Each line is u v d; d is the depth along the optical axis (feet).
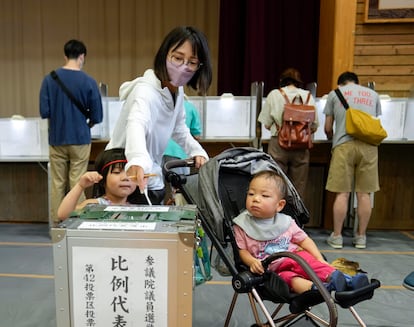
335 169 9.76
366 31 11.54
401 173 11.76
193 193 4.96
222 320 6.17
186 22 17.13
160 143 5.21
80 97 9.58
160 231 2.93
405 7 11.21
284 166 10.23
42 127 11.28
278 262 4.51
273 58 15.01
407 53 11.51
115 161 4.87
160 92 4.81
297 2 14.75
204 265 4.54
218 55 16.24
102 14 17.53
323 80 12.66
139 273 2.97
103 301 3.01
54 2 17.70
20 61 18.20
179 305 2.99
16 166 12.35
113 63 17.76
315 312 6.41
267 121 10.16
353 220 11.54
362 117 9.37
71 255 2.97
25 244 9.93
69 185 10.27
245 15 15.16
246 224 4.85
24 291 7.14
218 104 11.38
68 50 9.68
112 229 2.96
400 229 11.95
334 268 4.24
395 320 6.26
